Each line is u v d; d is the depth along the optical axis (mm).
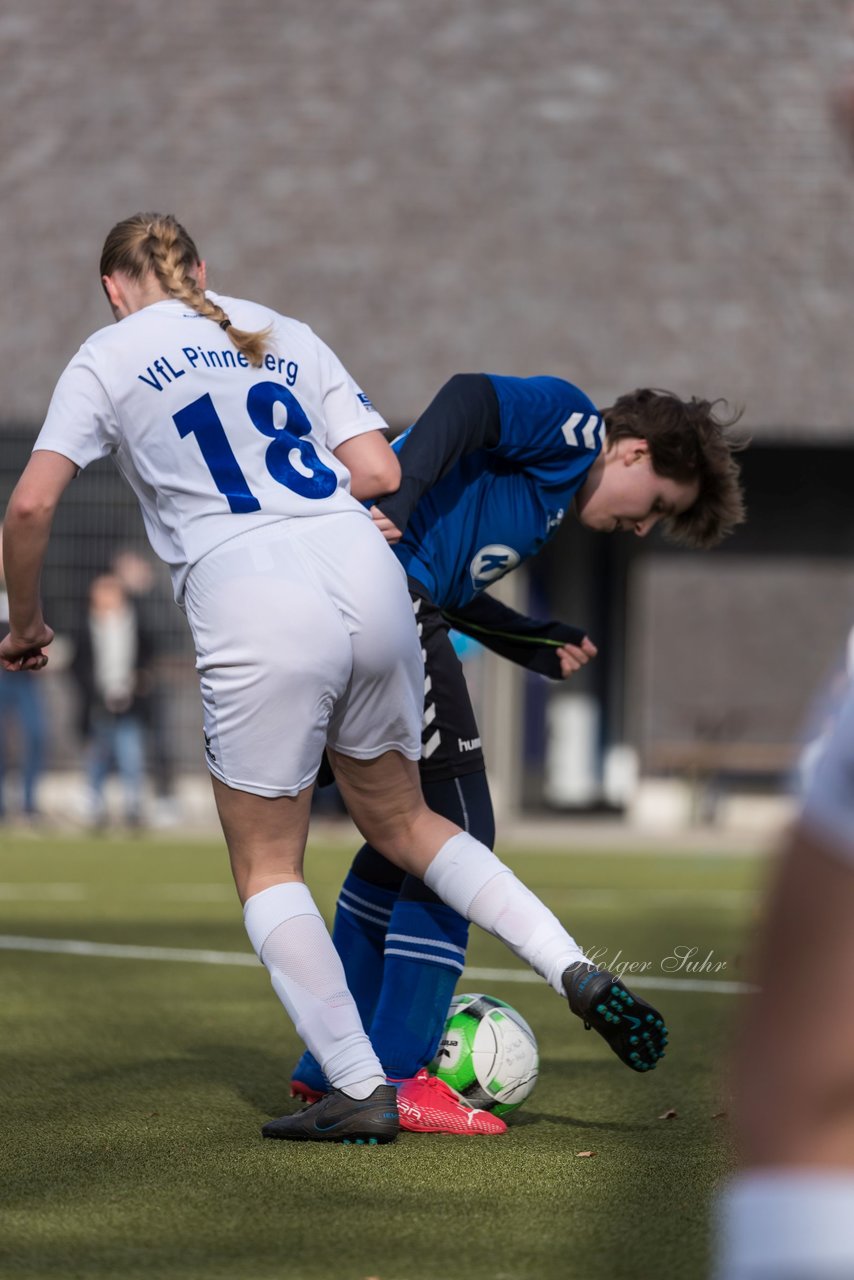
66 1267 9250
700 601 60719
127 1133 13320
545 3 67562
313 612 12117
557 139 64750
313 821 58281
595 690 66250
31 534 12359
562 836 56375
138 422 12391
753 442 60000
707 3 67188
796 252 62625
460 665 14008
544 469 14414
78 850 48188
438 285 62031
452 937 13867
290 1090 15102
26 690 55625
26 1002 21422
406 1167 12070
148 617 61625
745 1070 3197
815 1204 3090
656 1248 9805
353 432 13141
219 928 30609
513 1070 13984
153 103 66000
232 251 62719
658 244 62719
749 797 61750
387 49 66938
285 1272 9195
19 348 61781
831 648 60406
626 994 12195
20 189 64438
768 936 3189
